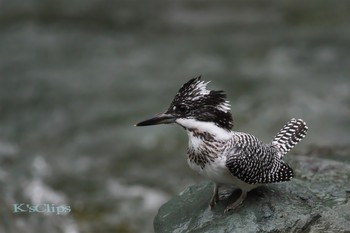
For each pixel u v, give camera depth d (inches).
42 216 458.9
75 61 826.8
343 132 598.9
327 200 290.8
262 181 266.2
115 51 864.3
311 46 848.3
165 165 571.2
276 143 296.5
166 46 884.0
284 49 848.3
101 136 625.9
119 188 530.0
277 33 917.2
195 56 837.8
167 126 642.8
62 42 892.6
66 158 584.1
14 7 1024.2
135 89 732.0
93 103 698.2
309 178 316.5
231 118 273.3
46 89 737.0
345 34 888.9
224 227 267.7
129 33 937.5
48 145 611.2
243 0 1066.1
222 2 1061.1
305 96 681.6
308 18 967.6
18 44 879.7
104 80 762.2
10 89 737.0
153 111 671.8
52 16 993.5
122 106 687.7
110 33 935.0
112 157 587.5
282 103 669.9
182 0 1072.8
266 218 271.1
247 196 286.8
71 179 542.3
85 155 591.2
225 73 768.3
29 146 606.5
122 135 628.1
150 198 513.7
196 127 269.3
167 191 526.9
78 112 678.5
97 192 522.0
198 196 305.4
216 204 288.2
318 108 655.1
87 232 458.9
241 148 264.4
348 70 758.5
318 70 762.2
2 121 660.7
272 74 757.9
